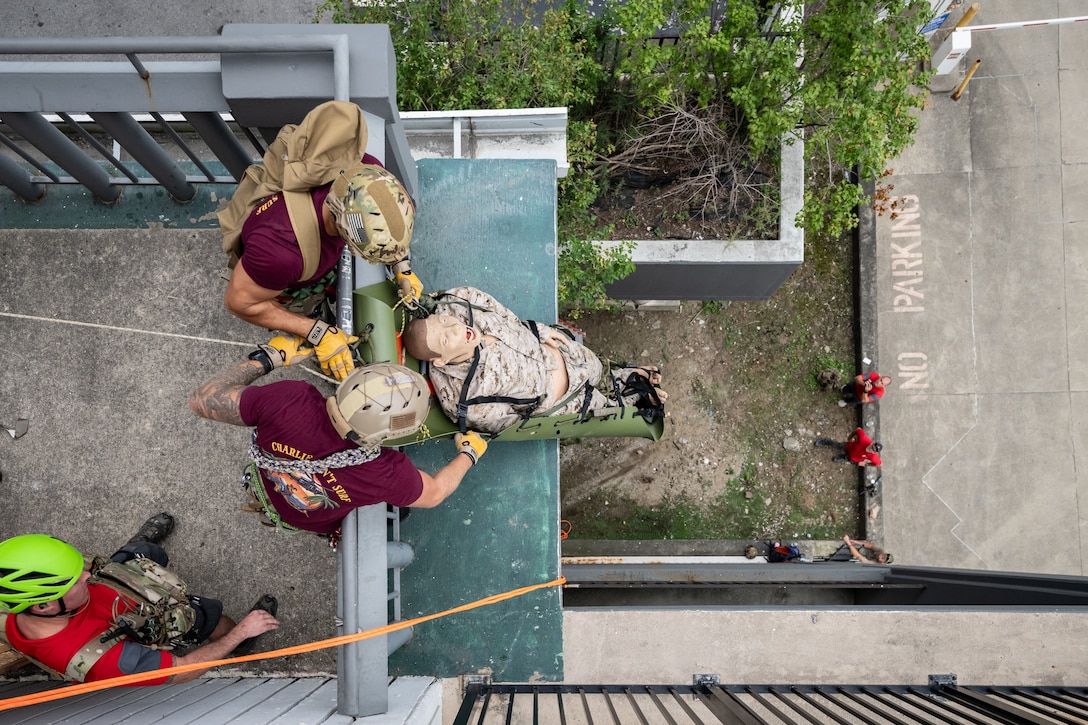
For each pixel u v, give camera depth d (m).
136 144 2.71
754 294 7.14
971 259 7.87
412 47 4.71
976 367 7.76
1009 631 3.31
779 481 7.72
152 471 3.12
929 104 7.97
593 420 3.41
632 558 7.46
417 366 2.84
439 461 3.32
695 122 5.88
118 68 2.25
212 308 3.21
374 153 2.40
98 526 3.09
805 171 7.92
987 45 8.04
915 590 5.13
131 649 2.37
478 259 3.53
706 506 7.68
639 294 7.04
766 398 7.81
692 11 4.92
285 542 3.10
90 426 3.13
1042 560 7.51
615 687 3.18
